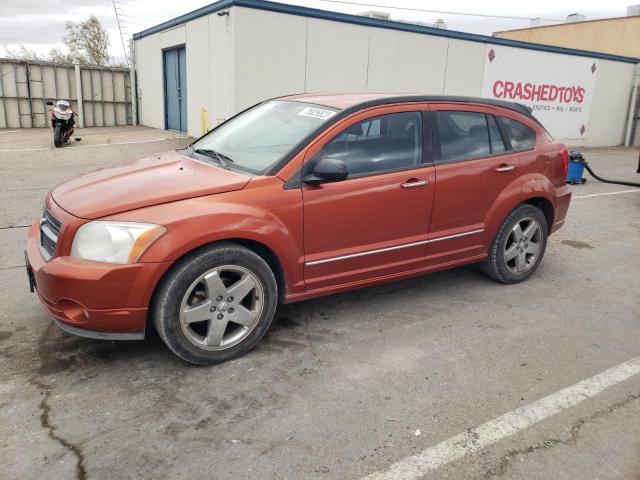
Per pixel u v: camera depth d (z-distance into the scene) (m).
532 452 2.66
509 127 4.71
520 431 2.82
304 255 3.62
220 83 12.45
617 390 3.23
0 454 2.54
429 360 3.54
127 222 3.05
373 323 4.06
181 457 2.56
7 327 3.83
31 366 3.33
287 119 4.05
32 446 2.61
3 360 3.39
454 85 15.30
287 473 2.47
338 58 12.97
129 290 3.02
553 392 3.19
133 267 3.00
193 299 3.27
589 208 8.44
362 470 2.50
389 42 13.68
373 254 3.91
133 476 2.43
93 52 35.19
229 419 2.86
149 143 13.83
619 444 2.73
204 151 4.11
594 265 5.61
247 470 2.49
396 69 14.02
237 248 3.29
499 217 4.57
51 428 2.75
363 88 13.57
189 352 3.28
